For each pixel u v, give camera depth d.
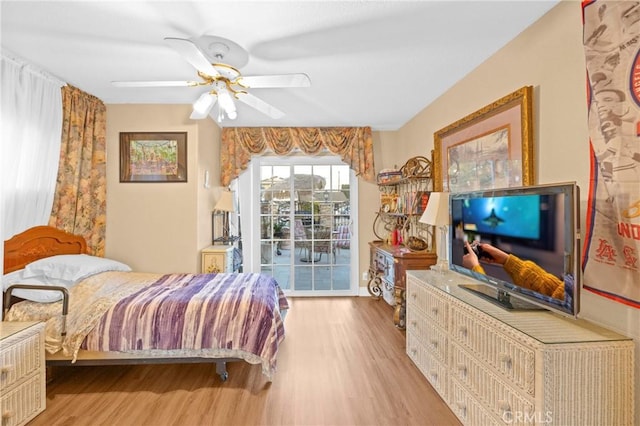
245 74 2.67
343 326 3.45
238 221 4.76
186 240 3.55
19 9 1.80
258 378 2.42
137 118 3.51
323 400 2.14
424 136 3.68
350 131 4.49
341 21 1.93
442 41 2.19
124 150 3.50
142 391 2.26
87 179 3.21
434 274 2.65
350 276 4.77
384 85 2.98
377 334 3.22
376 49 2.28
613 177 1.45
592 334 1.41
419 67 2.59
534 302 1.60
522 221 1.68
